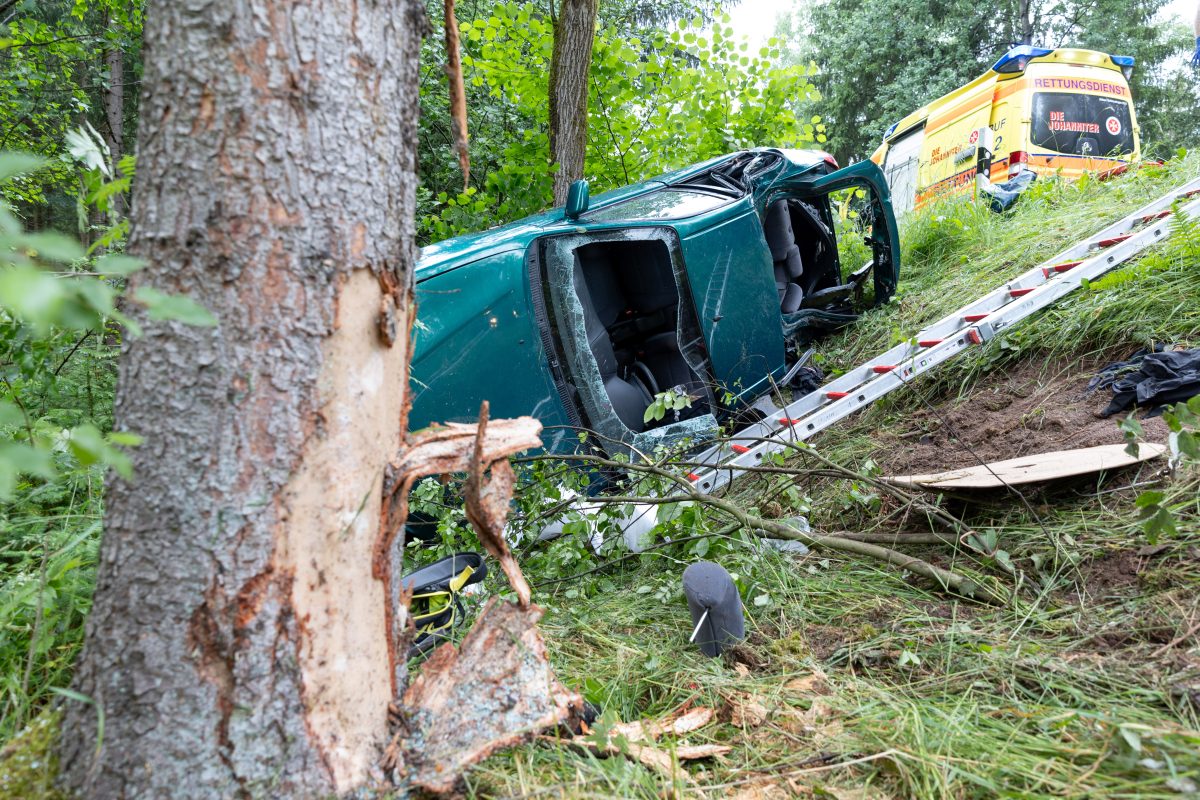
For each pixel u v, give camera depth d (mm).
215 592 1280
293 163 1291
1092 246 4727
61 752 1351
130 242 1316
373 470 1435
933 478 2883
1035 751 1593
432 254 3799
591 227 3863
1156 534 2043
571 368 3676
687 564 2920
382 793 1410
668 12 13664
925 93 23188
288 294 1300
